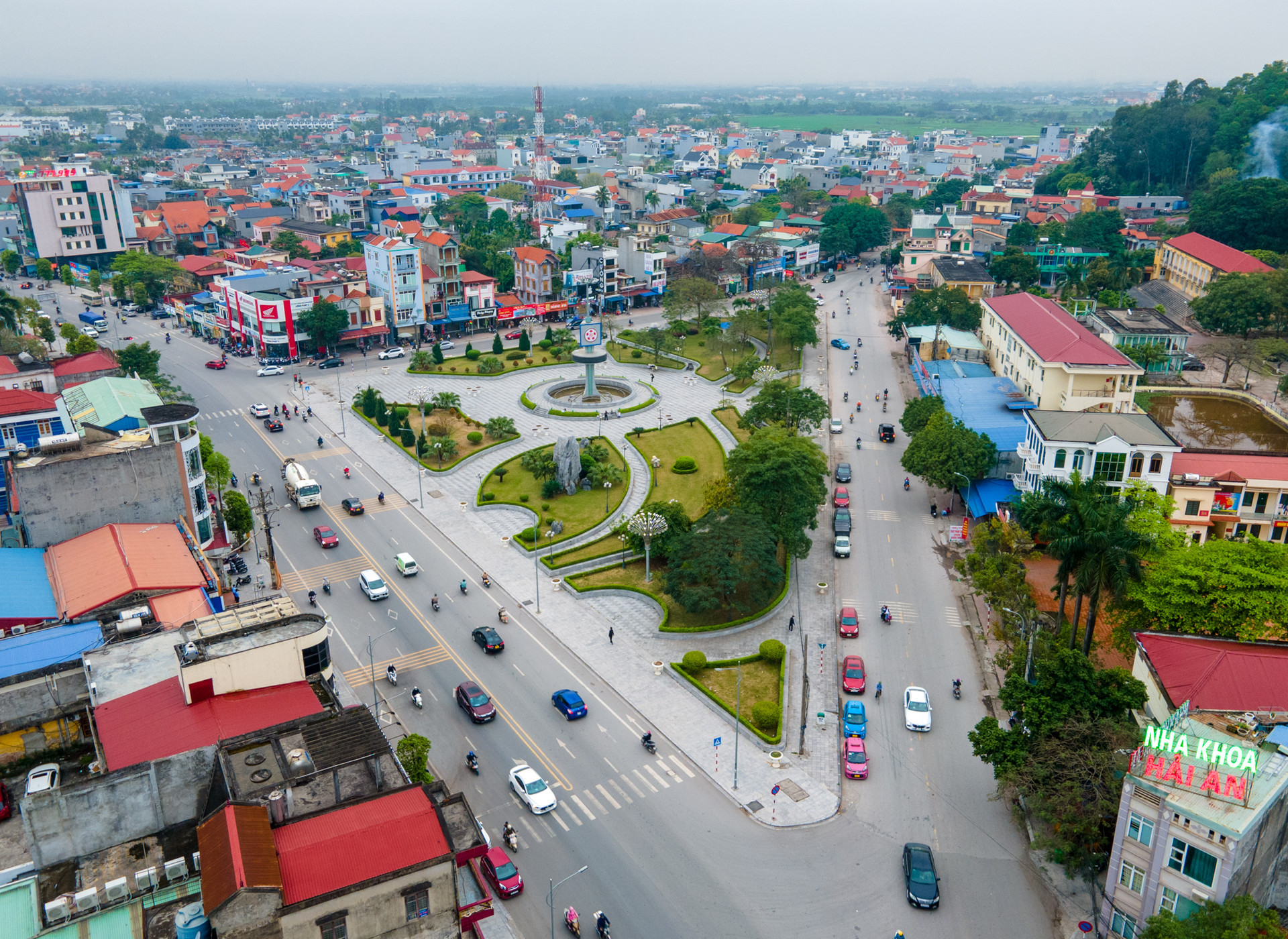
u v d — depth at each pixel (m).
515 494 125.50
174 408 96.38
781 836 66.44
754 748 76.31
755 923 58.84
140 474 90.12
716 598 91.31
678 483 129.00
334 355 186.38
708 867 63.47
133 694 61.72
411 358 186.50
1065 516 76.88
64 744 66.44
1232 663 68.50
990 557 94.44
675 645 91.06
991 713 80.88
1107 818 58.28
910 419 135.88
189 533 91.44
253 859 44.94
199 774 55.31
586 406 161.38
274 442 143.50
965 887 61.69
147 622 72.38
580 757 74.75
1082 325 148.50
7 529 96.38
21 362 124.50
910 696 80.75
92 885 50.72
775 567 94.56
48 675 64.81
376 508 122.31
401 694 82.75
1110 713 65.75
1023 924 58.78
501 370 177.50
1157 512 94.50
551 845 65.19
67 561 82.88
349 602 98.44
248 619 65.81
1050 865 63.66
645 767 73.81
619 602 99.31
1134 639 78.88
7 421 107.06
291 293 187.62
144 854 53.06
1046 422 107.50
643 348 198.75
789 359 185.50
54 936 47.66
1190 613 77.25
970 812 68.94
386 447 142.62
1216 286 184.25
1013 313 159.88
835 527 113.94
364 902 45.72
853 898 60.88
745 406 162.75
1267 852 54.09
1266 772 54.41
